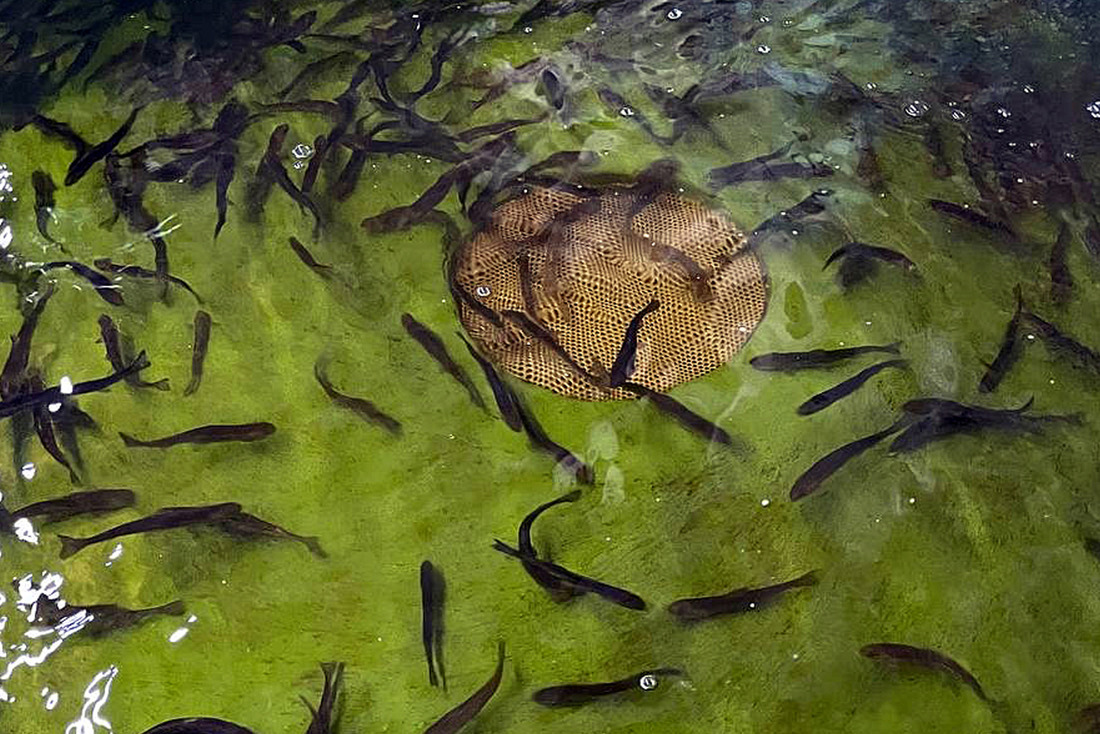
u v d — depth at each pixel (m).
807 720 1.67
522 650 1.71
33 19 2.37
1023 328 1.95
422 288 1.99
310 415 1.87
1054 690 1.69
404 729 1.67
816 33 2.34
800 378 1.91
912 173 2.13
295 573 1.76
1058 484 1.83
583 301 1.97
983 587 1.76
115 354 1.92
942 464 1.84
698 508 1.81
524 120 2.19
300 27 2.35
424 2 2.40
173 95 2.23
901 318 1.96
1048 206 2.09
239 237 2.04
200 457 1.84
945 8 2.37
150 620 1.73
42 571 1.75
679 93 2.25
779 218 2.06
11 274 1.99
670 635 1.72
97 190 2.09
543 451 1.84
